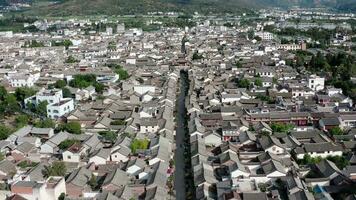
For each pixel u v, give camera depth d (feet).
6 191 384.88
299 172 444.55
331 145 498.28
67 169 462.60
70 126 580.30
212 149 525.34
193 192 422.82
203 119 612.29
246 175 428.15
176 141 568.41
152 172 439.63
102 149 497.87
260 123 587.68
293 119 616.80
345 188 403.95
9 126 632.79
